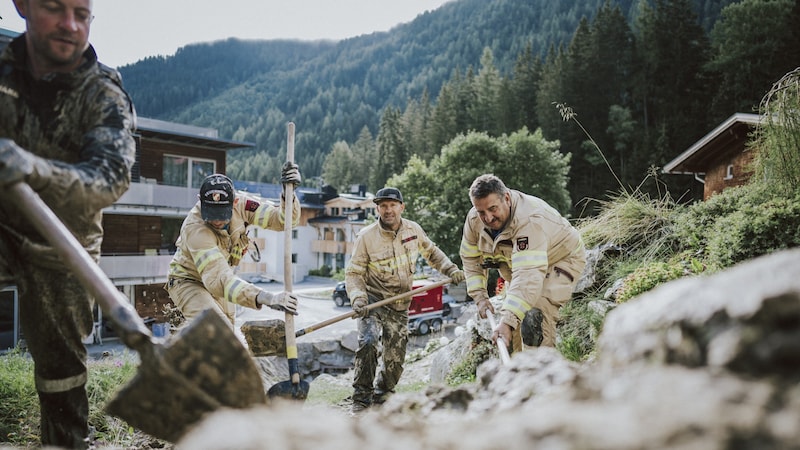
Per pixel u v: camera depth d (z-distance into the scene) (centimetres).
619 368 105
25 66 210
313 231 4822
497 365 150
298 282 4347
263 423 97
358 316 500
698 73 5331
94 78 216
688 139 4816
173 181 2317
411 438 101
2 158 158
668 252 699
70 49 207
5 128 210
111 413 148
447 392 150
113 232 2108
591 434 78
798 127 631
